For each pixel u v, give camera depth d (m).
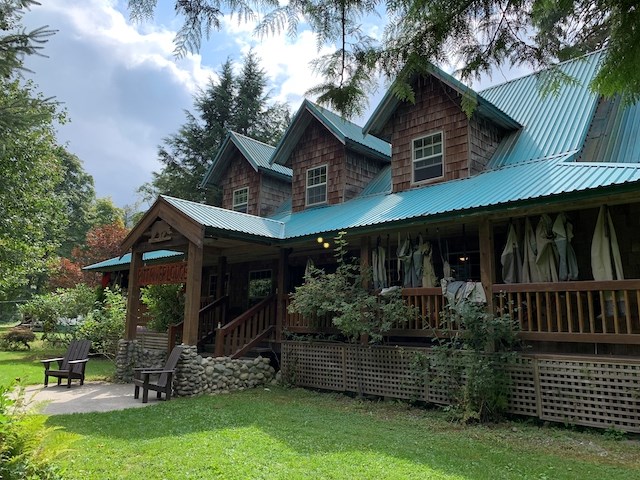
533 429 6.60
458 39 3.49
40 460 3.58
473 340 7.35
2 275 14.27
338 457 5.01
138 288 12.04
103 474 4.43
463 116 10.72
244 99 30.00
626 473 4.74
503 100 12.61
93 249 29.08
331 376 9.73
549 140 10.07
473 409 7.04
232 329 10.52
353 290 9.34
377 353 9.02
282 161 14.94
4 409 3.72
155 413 7.37
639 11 2.69
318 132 14.13
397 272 10.95
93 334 15.37
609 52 2.84
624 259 7.91
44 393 9.49
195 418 6.97
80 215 41.94
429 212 8.20
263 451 5.20
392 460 4.93
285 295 11.19
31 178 14.21
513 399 7.16
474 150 10.58
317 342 10.09
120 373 11.45
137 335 12.90
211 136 28.98
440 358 7.72
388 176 13.62
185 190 28.31
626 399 6.25
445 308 8.33
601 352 7.70
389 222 8.70
